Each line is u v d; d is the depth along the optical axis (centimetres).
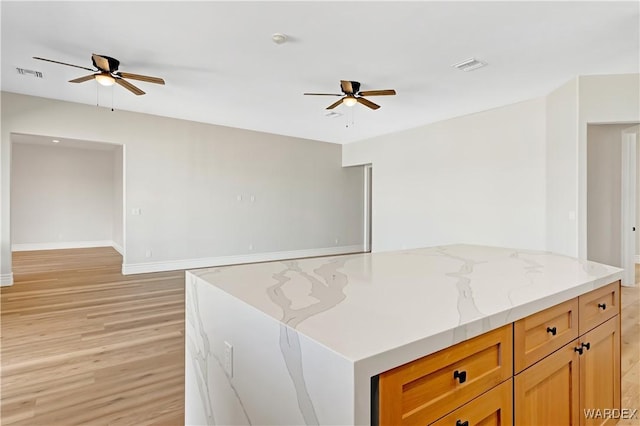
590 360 150
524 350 114
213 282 139
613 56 352
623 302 433
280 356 92
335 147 851
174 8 270
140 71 394
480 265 180
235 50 341
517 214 511
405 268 172
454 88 446
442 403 87
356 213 891
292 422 87
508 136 522
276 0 259
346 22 290
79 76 418
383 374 75
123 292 469
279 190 760
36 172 846
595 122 402
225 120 630
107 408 205
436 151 628
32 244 847
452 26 295
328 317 96
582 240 408
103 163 927
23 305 407
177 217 633
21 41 325
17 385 230
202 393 142
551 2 260
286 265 180
